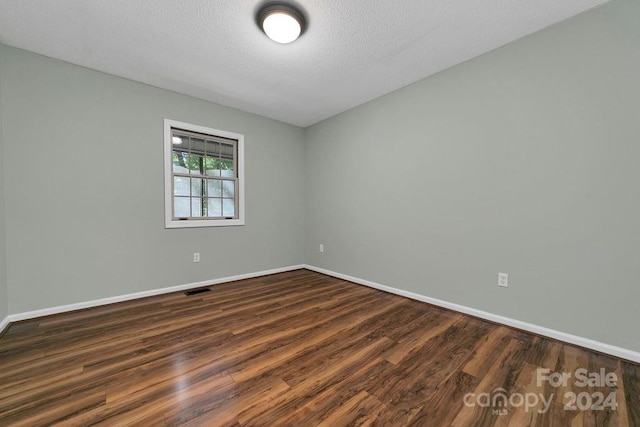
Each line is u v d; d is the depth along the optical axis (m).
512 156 2.20
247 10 1.85
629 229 1.72
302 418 1.25
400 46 2.25
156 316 2.44
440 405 1.34
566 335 1.96
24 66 2.29
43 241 2.39
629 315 1.73
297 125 4.36
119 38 2.15
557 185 1.98
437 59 2.45
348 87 3.02
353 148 3.62
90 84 2.60
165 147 3.05
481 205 2.38
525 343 1.96
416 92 2.87
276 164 4.11
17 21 1.94
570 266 1.94
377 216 3.32
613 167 1.77
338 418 1.25
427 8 1.83
